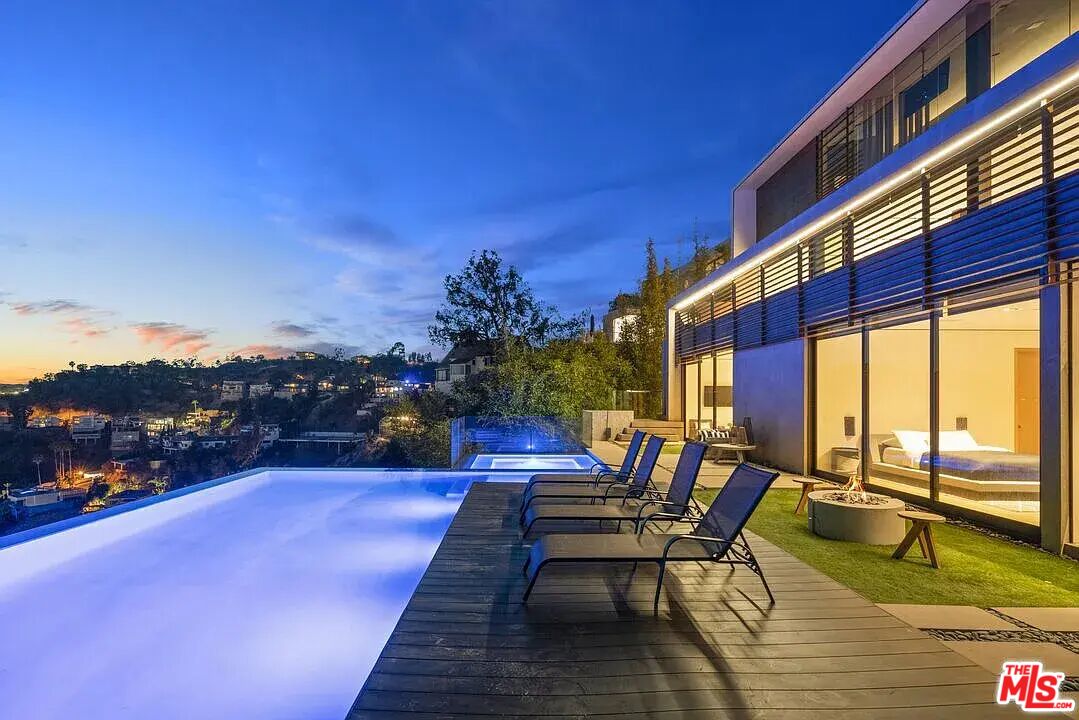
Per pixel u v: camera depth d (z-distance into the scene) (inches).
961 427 289.4
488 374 921.5
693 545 154.1
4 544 207.8
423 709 94.2
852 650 117.9
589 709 94.7
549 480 288.8
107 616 179.8
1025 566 196.4
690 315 689.0
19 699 132.0
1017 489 252.1
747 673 107.6
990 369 287.3
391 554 244.8
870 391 341.1
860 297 346.0
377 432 1172.5
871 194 329.7
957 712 95.0
